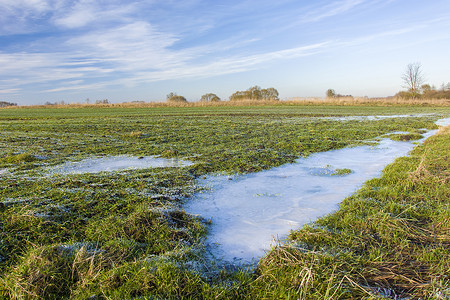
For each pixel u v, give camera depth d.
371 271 3.59
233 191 7.04
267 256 3.96
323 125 19.92
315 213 5.71
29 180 7.57
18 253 4.09
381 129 18.06
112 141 13.92
